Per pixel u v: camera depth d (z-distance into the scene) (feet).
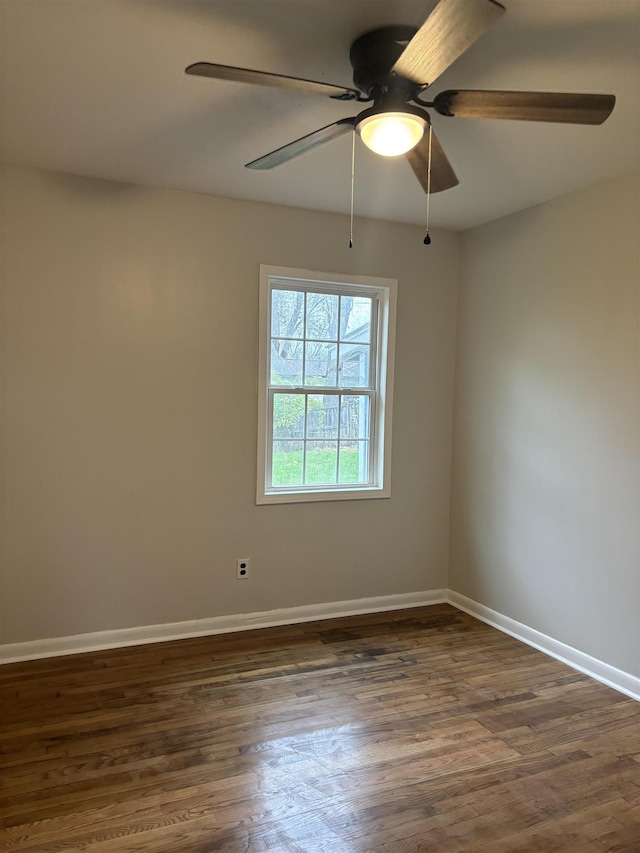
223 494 11.58
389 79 5.70
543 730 8.39
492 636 11.75
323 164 9.52
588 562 10.24
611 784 7.25
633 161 9.13
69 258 10.25
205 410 11.34
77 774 7.22
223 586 11.69
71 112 7.86
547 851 6.18
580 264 10.37
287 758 7.63
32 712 8.61
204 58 6.53
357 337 12.87
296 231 11.85
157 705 8.86
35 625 10.38
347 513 12.71
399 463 13.17
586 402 10.28
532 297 11.43
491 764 7.59
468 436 13.16
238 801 6.81
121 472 10.80
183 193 10.96
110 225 10.48
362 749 7.86
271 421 12.13
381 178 10.12
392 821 6.55
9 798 6.78
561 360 10.78
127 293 10.66
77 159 9.50
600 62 6.46
